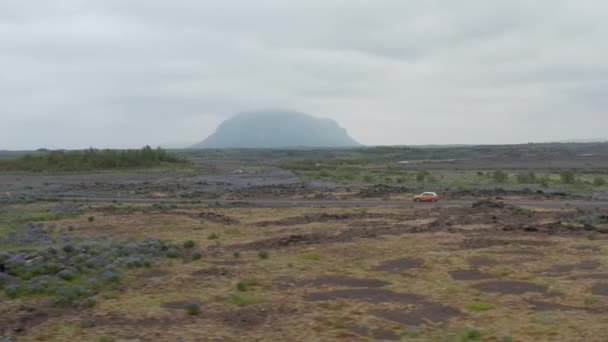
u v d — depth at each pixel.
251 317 14.57
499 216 40.44
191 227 35.97
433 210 46.09
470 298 16.55
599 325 13.40
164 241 28.14
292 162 172.75
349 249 26.31
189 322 14.16
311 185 83.44
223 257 24.56
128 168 133.38
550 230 31.56
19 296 16.58
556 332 12.88
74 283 18.11
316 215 43.09
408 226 35.38
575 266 21.27
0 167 125.69
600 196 61.94
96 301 16.41
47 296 16.67
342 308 15.44
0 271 19.00
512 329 13.20
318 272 20.89
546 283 18.42
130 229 34.69
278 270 21.30
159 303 16.23
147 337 12.74
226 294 17.33
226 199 62.38
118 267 21.05
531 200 57.78
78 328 13.52
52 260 20.50
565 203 53.88
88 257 21.53
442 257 23.52
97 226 35.97
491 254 24.14
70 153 138.00
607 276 19.20
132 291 17.83
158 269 21.48
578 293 16.94
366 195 64.50
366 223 37.59
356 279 19.56
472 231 31.97
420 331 13.16
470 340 12.38
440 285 18.41
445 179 96.94
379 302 16.14
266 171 130.62
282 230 34.50
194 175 115.88
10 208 47.47
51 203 54.91
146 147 145.62
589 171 121.38
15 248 25.12
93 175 114.75
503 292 17.36
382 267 21.88
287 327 13.59
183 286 18.47
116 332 13.16
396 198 61.38
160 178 105.81
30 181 96.25
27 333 13.08
